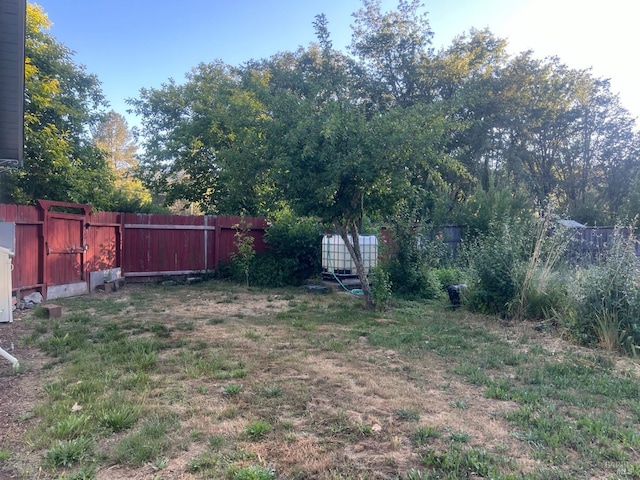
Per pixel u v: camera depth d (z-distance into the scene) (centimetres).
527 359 512
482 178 1981
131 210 1620
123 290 1045
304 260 1222
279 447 299
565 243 782
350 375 447
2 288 504
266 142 825
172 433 316
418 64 2267
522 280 732
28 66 1042
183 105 2050
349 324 698
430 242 1020
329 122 698
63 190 1154
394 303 866
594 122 2719
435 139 760
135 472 270
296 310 815
